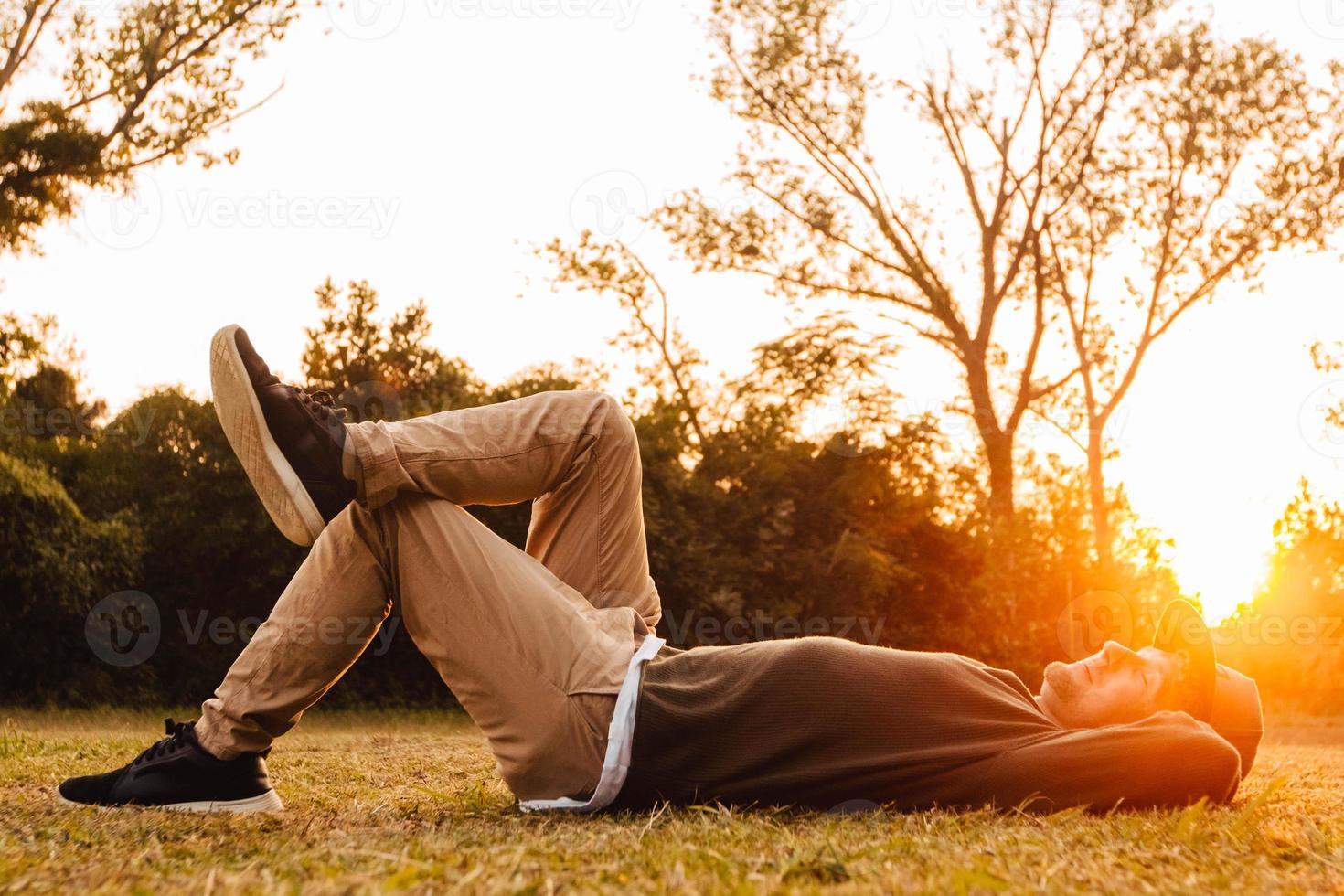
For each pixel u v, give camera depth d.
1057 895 1.33
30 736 5.15
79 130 12.87
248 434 2.23
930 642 16.33
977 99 19.84
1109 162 19.80
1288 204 19.39
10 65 12.90
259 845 1.78
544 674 2.19
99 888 1.41
